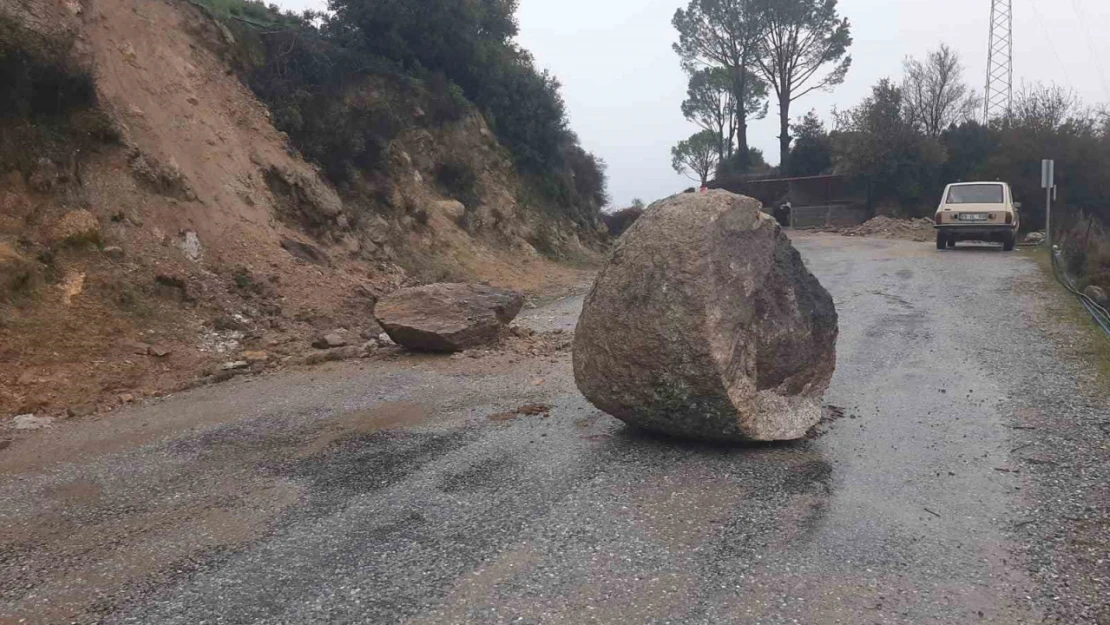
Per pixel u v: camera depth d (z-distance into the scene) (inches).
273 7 893.2
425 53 1004.6
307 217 647.8
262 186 615.8
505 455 256.5
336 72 820.6
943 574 171.5
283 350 438.3
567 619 157.1
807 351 264.4
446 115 978.1
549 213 1099.9
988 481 222.7
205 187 553.0
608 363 252.4
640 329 243.6
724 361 234.8
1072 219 1290.6
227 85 666.8
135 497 227.6
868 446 255.4
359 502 219.3
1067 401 295.1
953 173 1658.5
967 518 198.8
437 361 408.8
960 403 300.5
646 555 183.3
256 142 645.3
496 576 175.0
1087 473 225.3
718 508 208.7
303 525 204.5
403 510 212.8
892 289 619.8
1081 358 364.2
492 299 456.4
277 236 577.0
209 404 332.2
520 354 422.0
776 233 265.9
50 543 197.5
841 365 367.9
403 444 271.4
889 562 177.2
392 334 429.7
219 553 189.6
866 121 1694.1
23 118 446.9
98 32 550.9
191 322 442.0
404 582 173.3
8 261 380.5
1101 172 1417.3
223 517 211.5
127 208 478.0
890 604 159.9
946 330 447.2
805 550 183.9
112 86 531.8
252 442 278.4
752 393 244.8
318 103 756.0
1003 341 410.3
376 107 819.4
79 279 413.1
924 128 1872.5
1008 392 311.4
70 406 326.3
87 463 259.6
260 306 493.0
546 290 811.4
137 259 455.8
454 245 831.1
